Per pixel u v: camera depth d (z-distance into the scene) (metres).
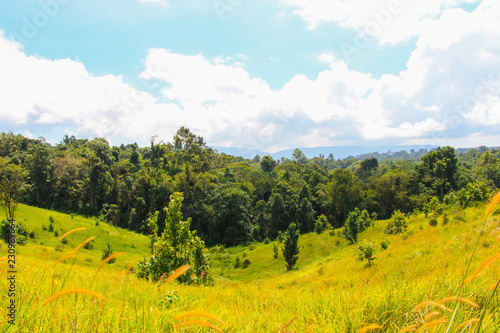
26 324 1.91
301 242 50.19
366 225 47.41
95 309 2.20
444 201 40.78
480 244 10.82
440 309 2.39
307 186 84.75
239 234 72.81
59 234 46.12
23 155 84.19
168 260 10.46
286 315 3.04
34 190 70.69
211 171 94.56
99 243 48.19
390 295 3.00
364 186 98.50
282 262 43.28
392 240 29.39
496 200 1.50
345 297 3.46
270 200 80.19
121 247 49.69
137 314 2.25
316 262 36.66
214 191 78.56
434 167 83.62
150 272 9.95
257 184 93.06
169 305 3.22
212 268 45.75
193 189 77.75
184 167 87.12
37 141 98.06
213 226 73.88
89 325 1.87
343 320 2.49
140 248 52.56
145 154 120.81
